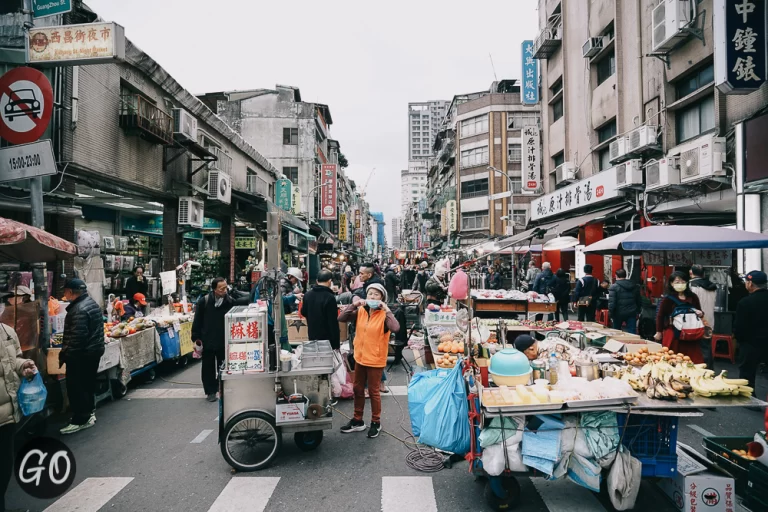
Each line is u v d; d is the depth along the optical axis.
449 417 3.45
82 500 3.52
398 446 4.53
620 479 3.04
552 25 19.27
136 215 14.03
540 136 20.31
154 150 10.92
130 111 9.54
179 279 11.58
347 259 31.88
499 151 37.12
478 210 38.25
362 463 4.13
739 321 5.32
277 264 4.39
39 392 3.27
